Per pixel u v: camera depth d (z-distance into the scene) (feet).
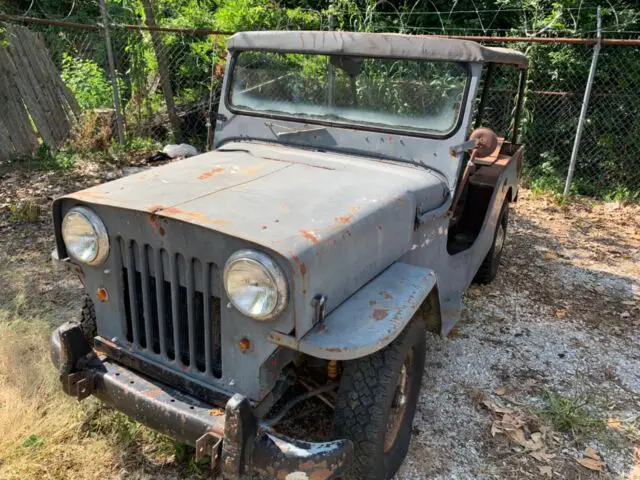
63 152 26.43
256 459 7.12
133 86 29.43
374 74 10.76
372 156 10.94
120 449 9.48
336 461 7.13
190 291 7.60
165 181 8.98
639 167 26.66
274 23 30.63
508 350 13.26
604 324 14.73
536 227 22.06
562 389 11.92
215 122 12.38
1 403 10.16
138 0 31.01
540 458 9.94
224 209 7.78
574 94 27.07
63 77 30.96
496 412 11.02
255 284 6.89
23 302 13.76
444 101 10.44
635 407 11.48
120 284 8.30
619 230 22.04
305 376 9.42
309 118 11.30
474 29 28.91
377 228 8.44
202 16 30.89
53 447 9.41
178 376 8.00
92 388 8.43
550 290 16.58
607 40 22.90
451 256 11.72
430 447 10.07
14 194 21.53
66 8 42.45
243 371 7.55
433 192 10.19
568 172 25.93
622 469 9.87
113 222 7.99
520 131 28.09
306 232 7.34
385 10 32.60
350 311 7.70
